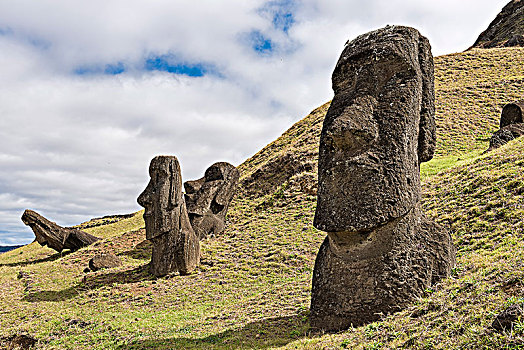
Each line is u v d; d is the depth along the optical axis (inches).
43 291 692.7
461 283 311.4
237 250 814.5
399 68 360.2
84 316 541.3
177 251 722.8
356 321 324.5
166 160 748.6
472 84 1742.1
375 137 339.6
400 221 340.8
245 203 1161.4
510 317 216.2
